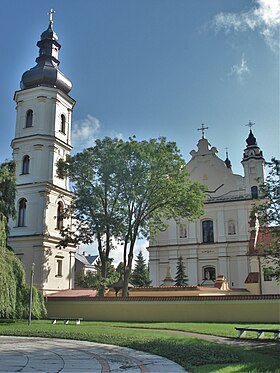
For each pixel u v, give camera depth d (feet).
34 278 127.34
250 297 93.09
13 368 42.16
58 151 141.59
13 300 84.58
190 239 181.37
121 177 118.83
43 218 131.75
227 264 173.78
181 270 175.01
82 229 120.78
